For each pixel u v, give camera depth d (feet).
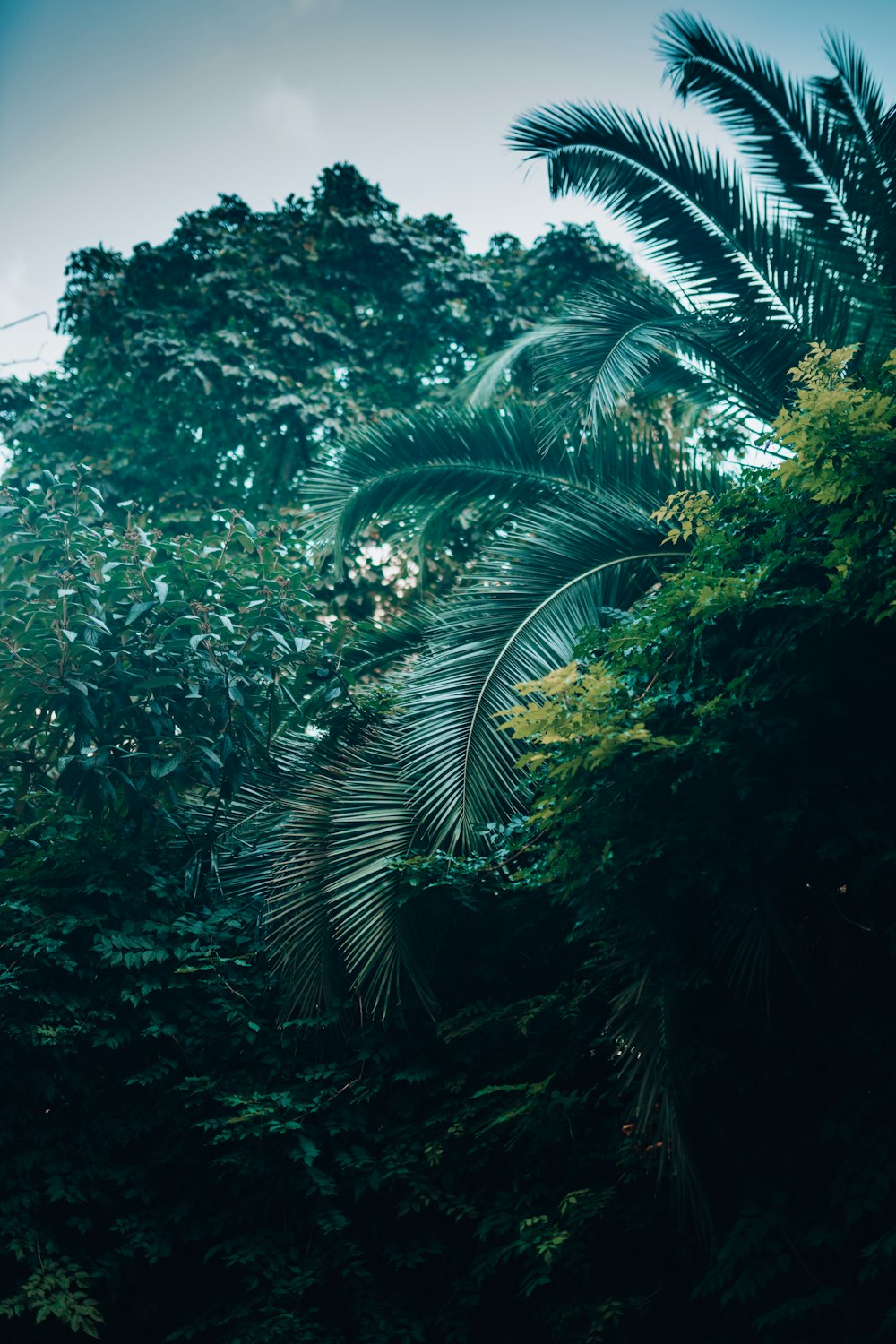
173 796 17.58
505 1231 13.46
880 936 13.02
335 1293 14.33
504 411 21.31
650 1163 12.74
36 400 38.42
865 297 19.44
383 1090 15.97
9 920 16.02
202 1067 16.11
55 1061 15.60
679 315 20.67
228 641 18.17
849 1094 12.19
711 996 13.24
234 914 17.85
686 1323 12.70
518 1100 14.12
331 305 40.19
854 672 12.30
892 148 19.69
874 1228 11.50
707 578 12.65
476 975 16.16
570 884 12.76
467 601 18.13
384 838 16.11
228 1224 14.82
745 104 20.93
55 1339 14.16
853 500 11.86
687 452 21.11
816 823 11.69
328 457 22.58
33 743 18.21
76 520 18.26
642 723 12.18
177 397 36.50
